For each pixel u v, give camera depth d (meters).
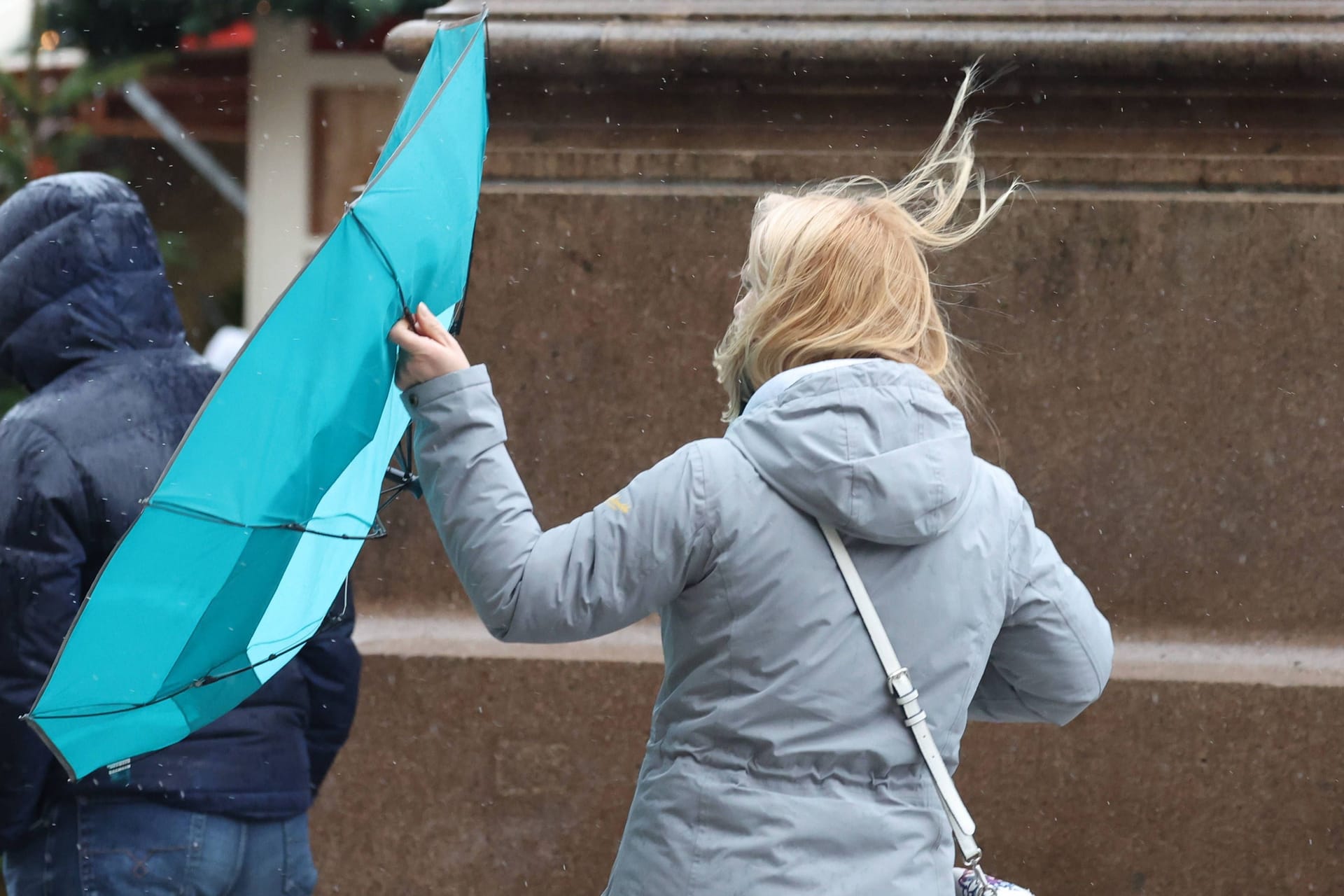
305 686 10.66
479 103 8.10
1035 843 13.84
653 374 14.54
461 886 14.33
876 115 14.62
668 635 7.30
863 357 7.42
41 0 32.91
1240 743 13.59
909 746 7.03
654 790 7.12
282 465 6.90
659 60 14.52
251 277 40.50
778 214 7.75
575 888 14.17
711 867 6.86
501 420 7.35
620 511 7.11
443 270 7.77
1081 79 14.22
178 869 9.69
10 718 9.26
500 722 14.27
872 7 14.59
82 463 9.66
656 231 14.52
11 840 9.55
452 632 14.63
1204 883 13.67
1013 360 14.13
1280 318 13.91
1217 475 13.97
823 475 6.93
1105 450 14.08
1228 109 14.27
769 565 7.00
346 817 14.45
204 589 7.00
